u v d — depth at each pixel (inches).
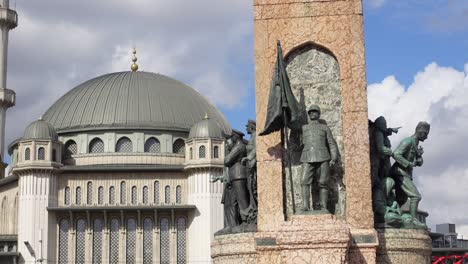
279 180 906.1
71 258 4623.5
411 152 948.0
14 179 4881.9
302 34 939.3
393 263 884.0
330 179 905.5
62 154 4940.9
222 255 936.9
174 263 4677.7
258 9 950.4
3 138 5103.3
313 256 823.7
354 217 885.8
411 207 936.9
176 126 5098.4
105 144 4995.1
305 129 885.2
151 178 4815.5
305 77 940.0
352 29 930.7
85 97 5285.4
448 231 5595.5
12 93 5147.6
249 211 964.0
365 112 909.8
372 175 930.7
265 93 931.3
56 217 4640.8
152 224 4739.2
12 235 4660.4
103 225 4704.7
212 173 4692.4
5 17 5083.7
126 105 5167.3
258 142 920.3
